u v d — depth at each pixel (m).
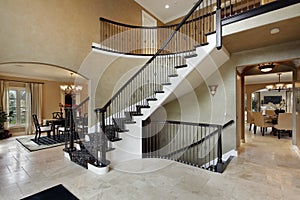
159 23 7.13
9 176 2.89
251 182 2.60
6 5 3.02
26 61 3.25
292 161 3.50
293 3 2.34
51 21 3.63
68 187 2.51
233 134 3.98
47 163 3.53
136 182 2.66
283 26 2.60
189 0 6.01
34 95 7.46
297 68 4.12
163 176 2.87
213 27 5.41
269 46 3.52
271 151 4.22
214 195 2.26
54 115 8.05
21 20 3.20
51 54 3.61
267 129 7.89
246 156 3.83
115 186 2.54
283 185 2.50
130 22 5.73
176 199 2.18
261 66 4.29
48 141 5.56
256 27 2.64
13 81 6.88
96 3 4.60
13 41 3.09
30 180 2.74
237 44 3.41
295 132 4.39
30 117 7.29
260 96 11.98
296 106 4.25
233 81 4.05
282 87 8.29
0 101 6.48
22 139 5.96
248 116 7.58
